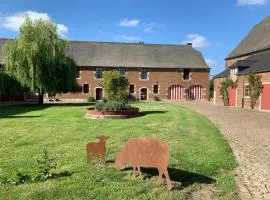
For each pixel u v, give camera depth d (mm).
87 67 49719
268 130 14914
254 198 6125
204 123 16594
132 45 54188
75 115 20766
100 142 7902
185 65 52844
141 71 51500
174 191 6207
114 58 51469
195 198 5996
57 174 7004
